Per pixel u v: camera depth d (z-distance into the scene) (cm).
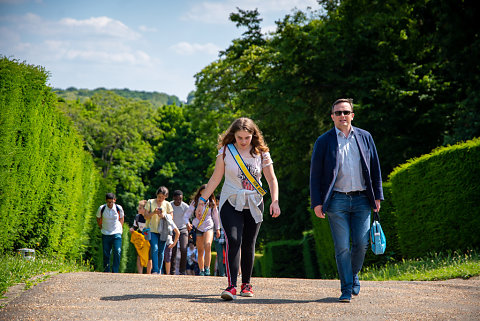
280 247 2177
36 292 539
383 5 1875
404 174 1133
